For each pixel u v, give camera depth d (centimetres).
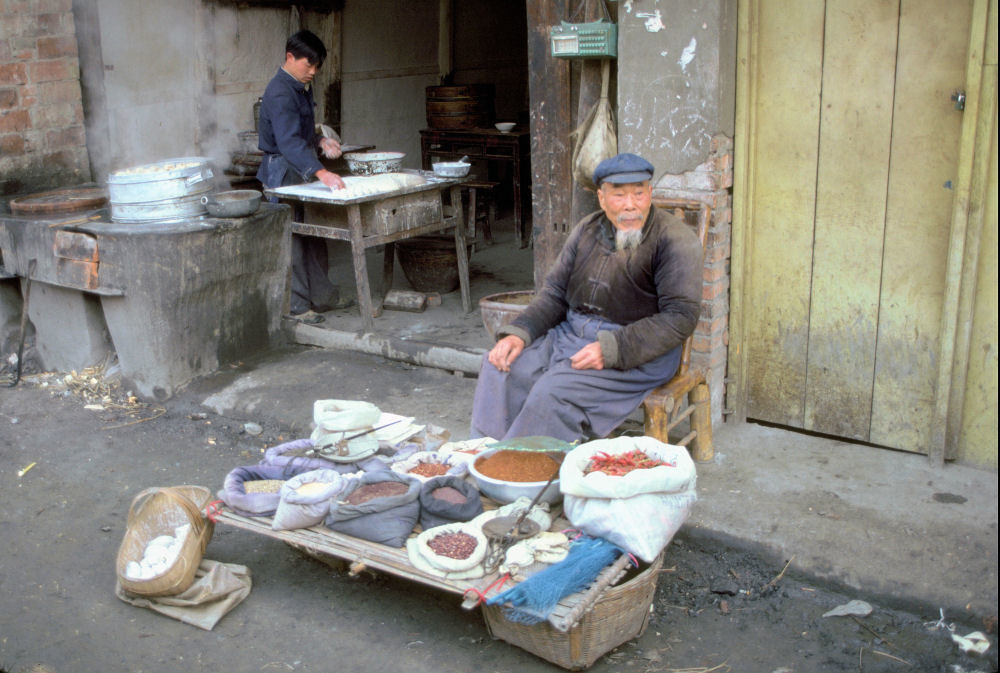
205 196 518
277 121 550
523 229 834
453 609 335
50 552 378
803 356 411
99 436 479
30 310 553
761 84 388
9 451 465
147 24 654
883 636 308
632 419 436
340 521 311
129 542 346
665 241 348
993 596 305
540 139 438
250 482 342
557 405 344
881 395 395
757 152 396
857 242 383
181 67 685
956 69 345
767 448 406
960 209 349
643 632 316
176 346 506
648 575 296
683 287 345
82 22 606
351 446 353
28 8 563
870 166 372
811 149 384
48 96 584
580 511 298
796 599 327
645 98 395
